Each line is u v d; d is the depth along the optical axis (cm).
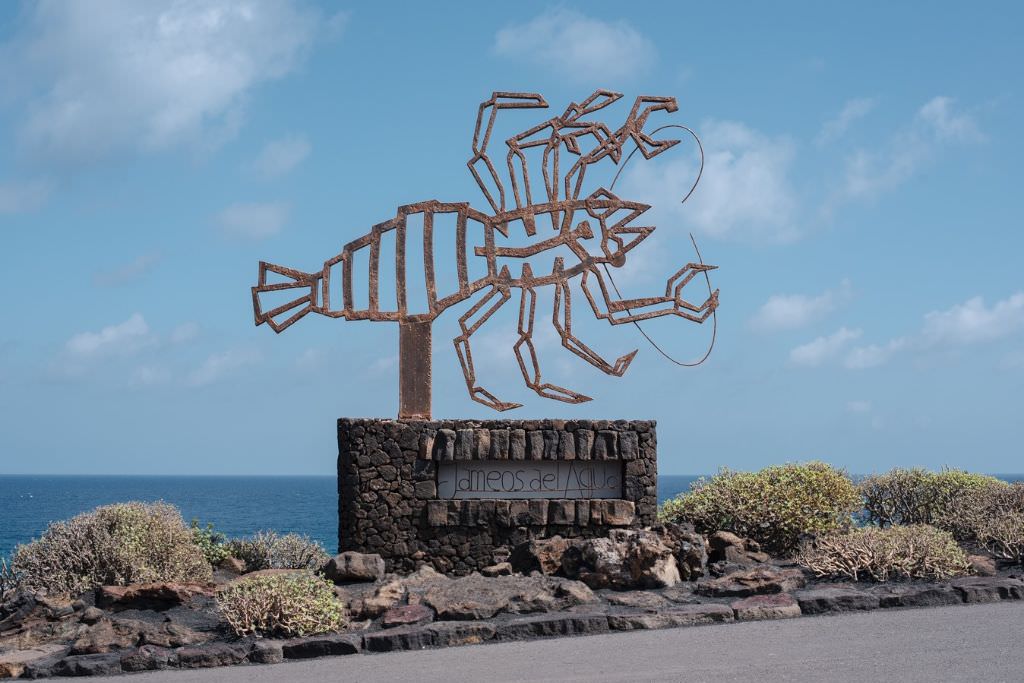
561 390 1421
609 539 1184
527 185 1438
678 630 966
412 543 1337
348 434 1348
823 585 1109
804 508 1370
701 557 1178
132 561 1223
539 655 886
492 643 955
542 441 1360
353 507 1334
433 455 1347
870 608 1027
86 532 1266
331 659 923
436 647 954
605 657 864
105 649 967
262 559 1475
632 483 1369
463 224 1421
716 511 1411
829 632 923
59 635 1052
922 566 1129
